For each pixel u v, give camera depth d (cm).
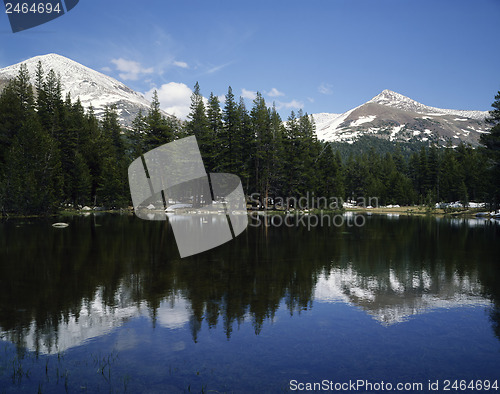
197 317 639
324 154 6781
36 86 5231
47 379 416
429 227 3003
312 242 1850
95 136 6059
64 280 933
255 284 895
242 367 447
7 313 658
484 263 1230
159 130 5572
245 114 5725
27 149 3862
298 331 572
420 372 435
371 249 1591
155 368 444
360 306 710
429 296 790
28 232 2222
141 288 848
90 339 538
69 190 4934
